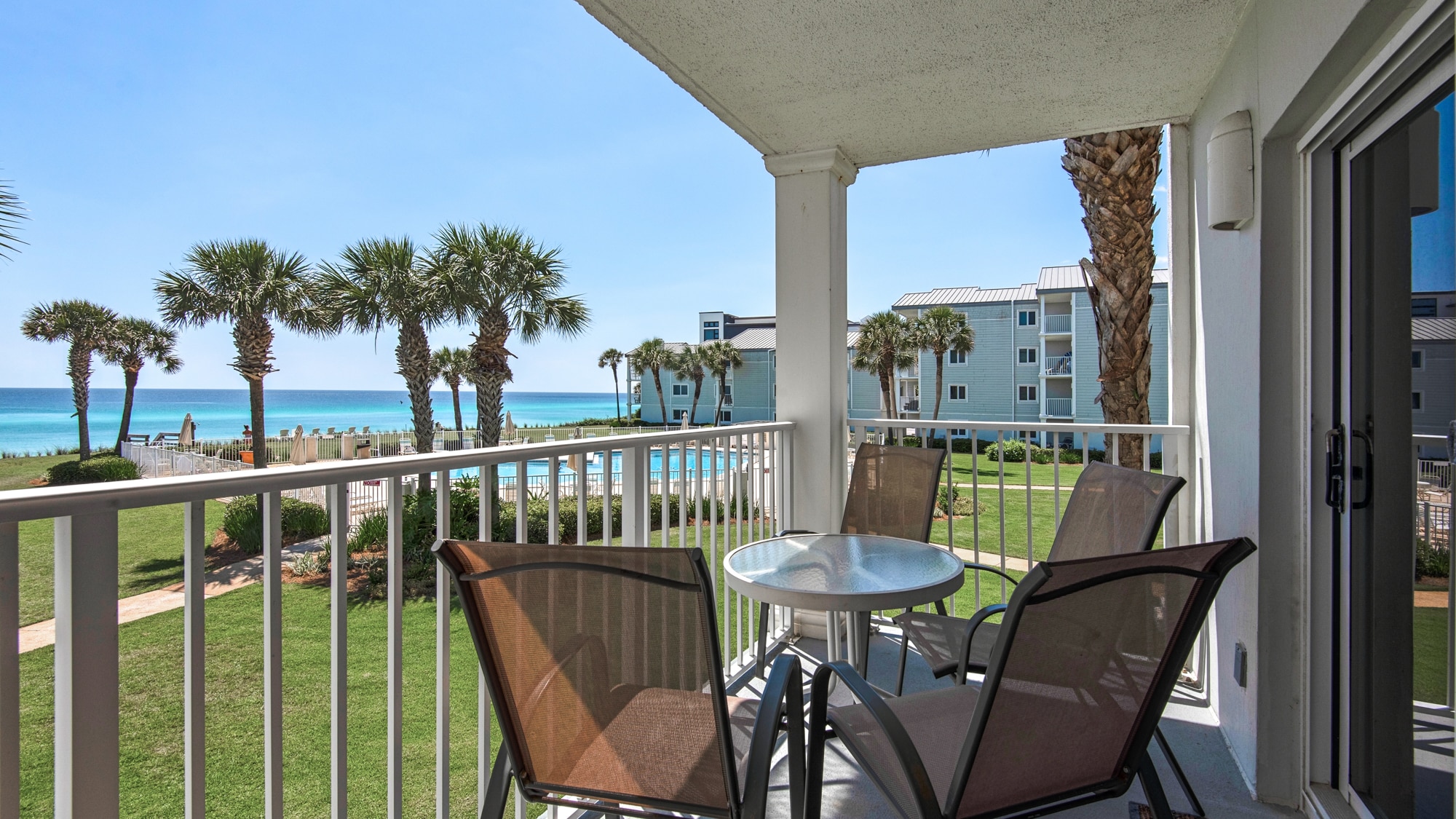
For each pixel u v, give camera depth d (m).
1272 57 1.79
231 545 8.39
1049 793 1.24
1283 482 1.87
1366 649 1.66
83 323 21.69
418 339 14.38
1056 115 2.83
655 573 1.12
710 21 2.15
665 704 1.18
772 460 3.11
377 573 6.74
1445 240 1.29
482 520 1.53
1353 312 1.66
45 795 3.32
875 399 29.98
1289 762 1.89
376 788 2.75
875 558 2.17
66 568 0.87
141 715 3.81
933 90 2.62
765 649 2.71
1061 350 26.84
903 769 1.17
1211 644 2.48
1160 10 2.06
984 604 4.64
